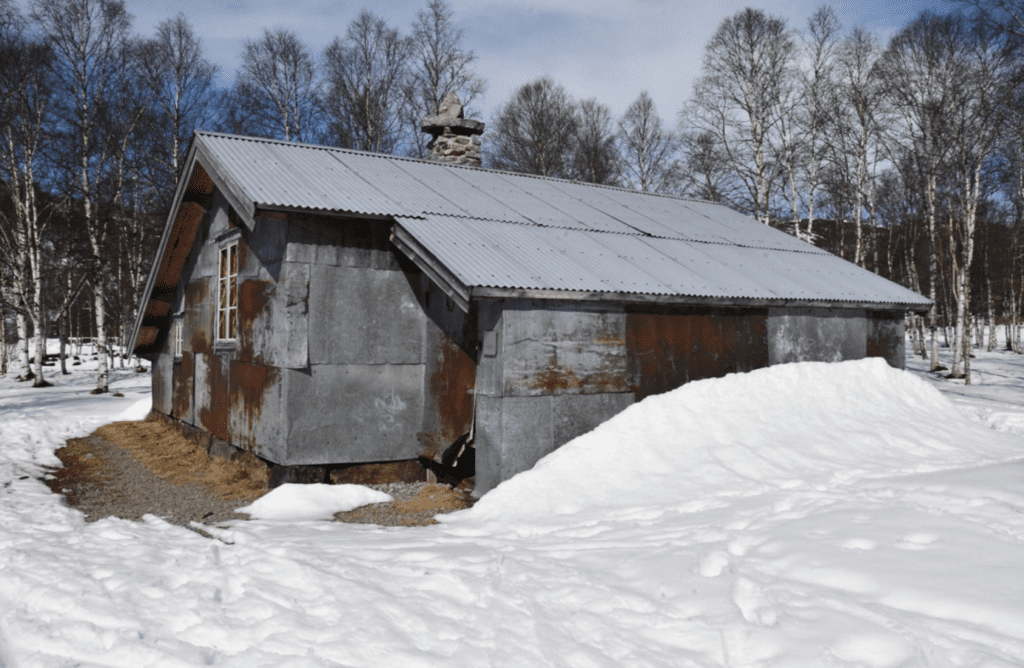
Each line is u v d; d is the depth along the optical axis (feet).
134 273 85.56
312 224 23.12
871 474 20.77
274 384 23.18
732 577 11.93
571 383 22.30
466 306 20.54
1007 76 65.98
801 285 29.86
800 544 13.10
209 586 12.49
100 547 15.16
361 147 88.48
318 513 19.79
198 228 33.17
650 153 105.09
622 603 11.52
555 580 12.64
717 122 77.71
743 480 19.94
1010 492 15.33
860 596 10.87
